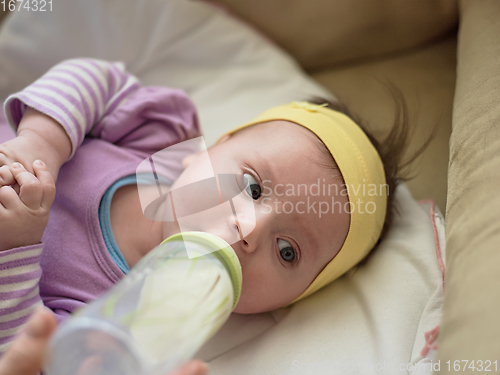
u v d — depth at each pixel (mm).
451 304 582
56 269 802
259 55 1361
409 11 1269
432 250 892
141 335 482
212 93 1312
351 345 781
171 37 1337
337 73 1400
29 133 797
